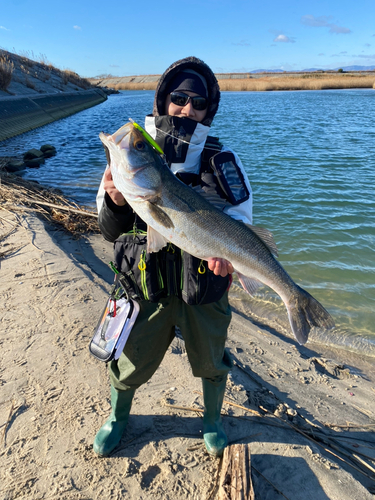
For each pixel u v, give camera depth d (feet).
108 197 6.40
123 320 6.79
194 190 6.48
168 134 6.62
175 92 6.76
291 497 7.07
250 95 213.66
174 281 6.51
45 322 12.01
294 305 7.26
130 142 5.94
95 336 7.08
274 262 7.11
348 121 84.12
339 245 22.15
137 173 5.99
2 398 8.95
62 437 7.97
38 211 24.34
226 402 9.36
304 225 24.95
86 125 83.56
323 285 18.16
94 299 13.52
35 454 7.57
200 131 6.66
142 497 6.84
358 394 11.43
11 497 6.72
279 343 13.71
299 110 112.47
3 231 20.11
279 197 30.60
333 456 8.43
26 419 8.39
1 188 28.48
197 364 7.35
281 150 51.34
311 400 10.61
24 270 15.58
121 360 7.34
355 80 275.80
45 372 9.83
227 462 7.16
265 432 8.58
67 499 6.72
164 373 10.14
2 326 11.75
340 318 15.93
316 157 46.21
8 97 76.28
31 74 119.14
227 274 6.61
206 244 6.41
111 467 7.36
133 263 6.58
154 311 6.89
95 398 9.04
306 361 12.76
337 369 12.71
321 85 274.16
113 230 6.74
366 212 27.17
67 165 45.03
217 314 7.02
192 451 7.82
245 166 41.96
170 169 6.59
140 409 8.84
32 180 36.86
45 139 63.31
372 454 8.91
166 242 6.31
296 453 8.04
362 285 18.17
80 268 16.17
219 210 6.58
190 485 7.10
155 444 7.92
